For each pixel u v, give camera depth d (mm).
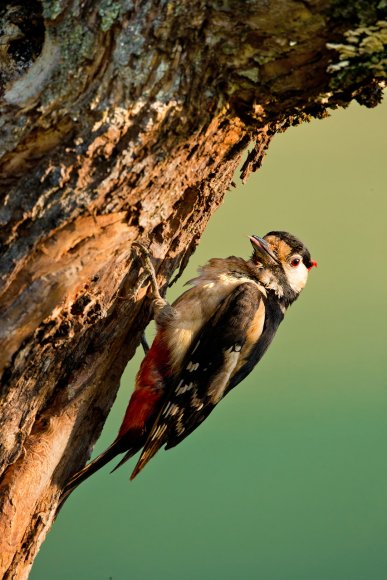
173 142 7000
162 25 6672
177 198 7680
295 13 6477
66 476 8328
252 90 6887
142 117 6781
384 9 6355
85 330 7695
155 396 9344
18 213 6809
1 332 7012
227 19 6605
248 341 9836
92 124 6738
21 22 7172
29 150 6797
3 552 7832
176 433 9570
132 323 8484
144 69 6734
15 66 7227
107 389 8383
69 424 7984
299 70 6762
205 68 6777
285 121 8016
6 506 7734
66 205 6844
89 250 7098
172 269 8609
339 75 6773
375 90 7043
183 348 9336
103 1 6730
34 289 6973
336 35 6543
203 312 9594
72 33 6766
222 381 9672
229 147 7492
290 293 10594
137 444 9352
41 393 7625
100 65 6742
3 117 6820
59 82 6773
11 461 7668
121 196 7039
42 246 6934
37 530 8141
